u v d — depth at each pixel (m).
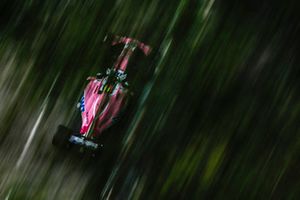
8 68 31.58
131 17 34.78
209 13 33.59
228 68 30.50
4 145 27.59
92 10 35.25
